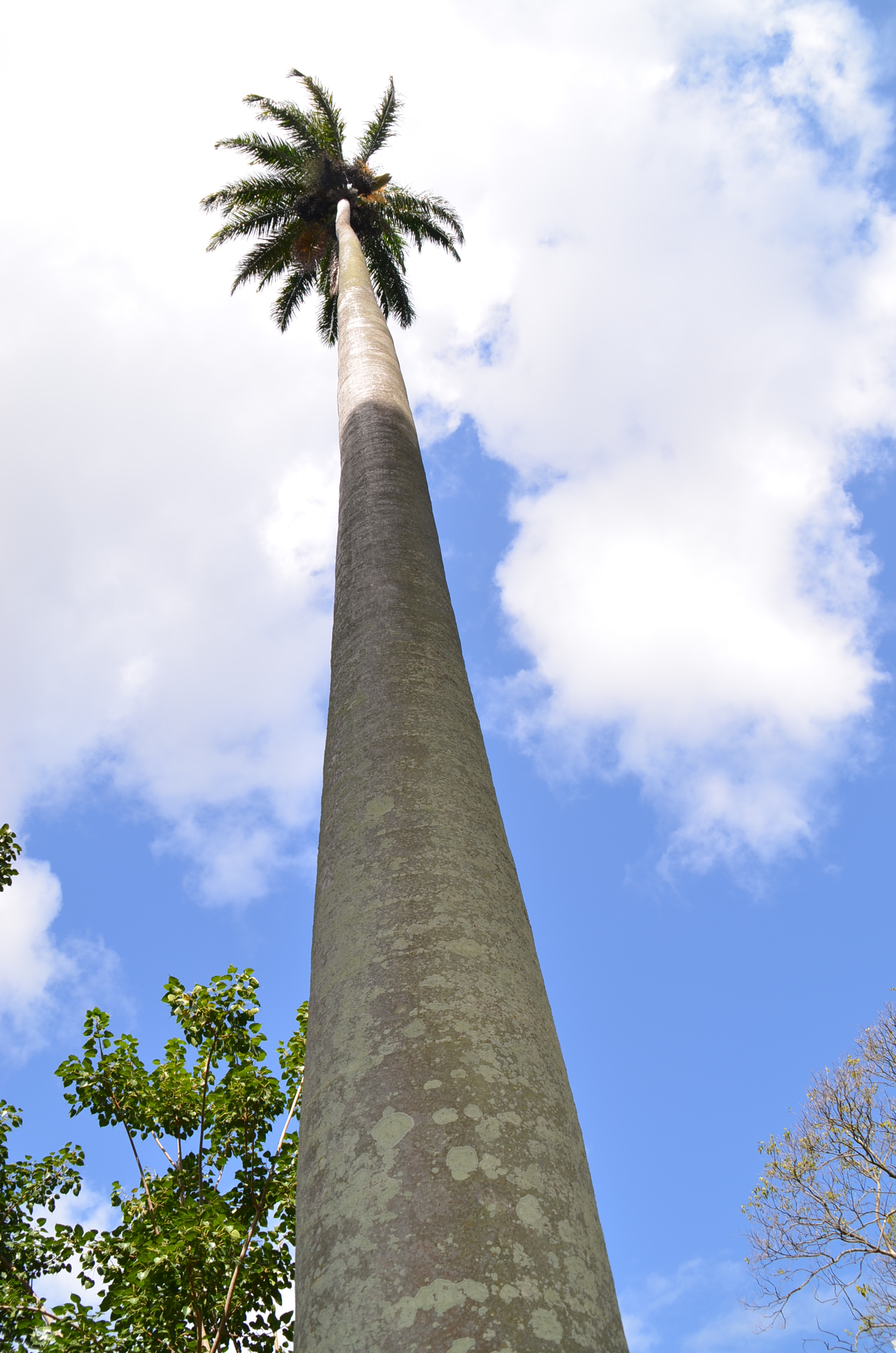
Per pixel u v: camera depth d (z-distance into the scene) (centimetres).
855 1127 1488
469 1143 218
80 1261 776
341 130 1995
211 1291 716
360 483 599
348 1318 192
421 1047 242
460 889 296
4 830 1166
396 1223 204
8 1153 898
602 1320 199
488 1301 187
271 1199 796
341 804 346
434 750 360
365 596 472
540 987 291
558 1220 211
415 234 2088
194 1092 841
